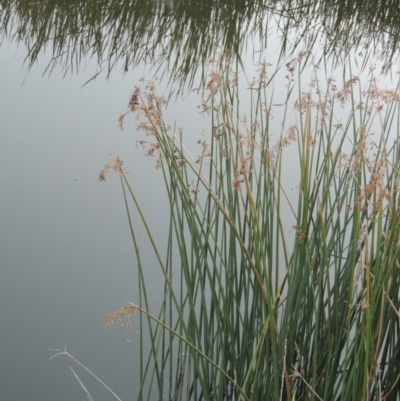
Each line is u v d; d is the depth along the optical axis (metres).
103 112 4.55
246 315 1.95
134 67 5.64
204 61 5.56
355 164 1.77
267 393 1.87
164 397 2.46
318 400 1.90
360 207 1.67
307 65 5.61
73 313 2.86
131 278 3.08
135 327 2.82
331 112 1.97
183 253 1.93
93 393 2.50
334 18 7.23
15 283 2.99
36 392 2.48
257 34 6.68
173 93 4.90
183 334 2.31
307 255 1.79
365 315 1.65
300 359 1.88
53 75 5.29
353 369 1.65
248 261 1.98
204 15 7.00
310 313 1.91
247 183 1.77
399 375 1.75
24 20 6.67
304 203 1.77
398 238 1.74
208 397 1.95
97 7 6.99
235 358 1.96
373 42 6.67
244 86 4.93
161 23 6.75
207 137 4.14
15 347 2.68
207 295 2.89
